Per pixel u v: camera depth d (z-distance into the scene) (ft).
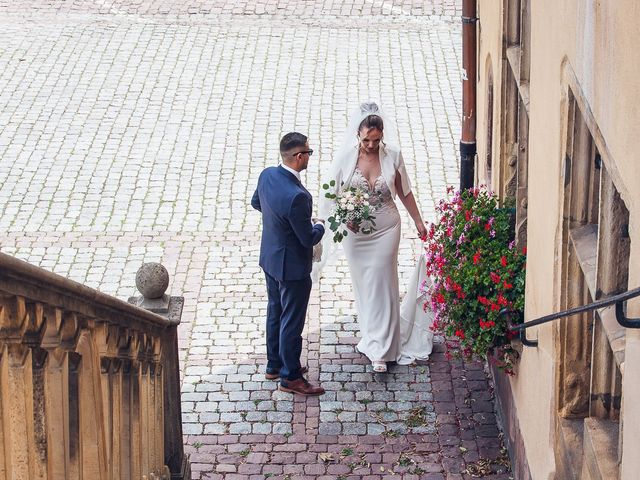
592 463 15.30
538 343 19.53
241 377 27.66
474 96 29.96
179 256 34.04
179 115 45.57
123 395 16.24
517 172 22.88
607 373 15.72
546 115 17.98
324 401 26.61
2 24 55.98
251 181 39.50
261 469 24.09
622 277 14.23
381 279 27.37
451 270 23.93
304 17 57.62
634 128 11.83
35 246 34.68
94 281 32.71
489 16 26.71
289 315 26.20
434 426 25.55
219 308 31.04
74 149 42.19
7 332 10.30
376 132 26.09
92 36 54.70
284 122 44.78
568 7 15.71
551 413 18.08
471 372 27.68
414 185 38.86
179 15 57.82
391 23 56.70
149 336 18.51
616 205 13.89
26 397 10.91
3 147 42.24
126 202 37.81
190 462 24.30
